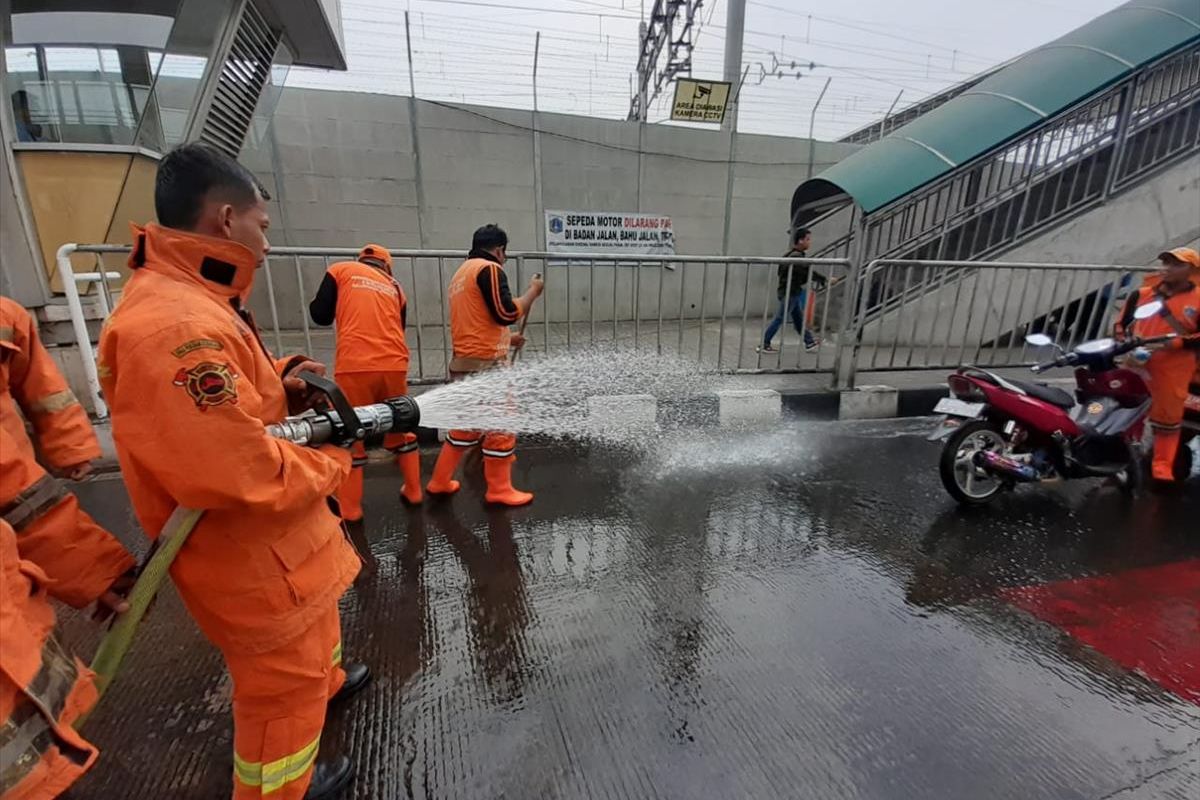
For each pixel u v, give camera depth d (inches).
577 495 158.4
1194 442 204.1
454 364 148.9
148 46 216.8
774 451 194.7
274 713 58.9
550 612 107.5
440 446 193.2
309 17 283.0
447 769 74.8
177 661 93.7
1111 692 90.1
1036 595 115.8
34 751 43.6
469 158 394.9
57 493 58.2
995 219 305.3
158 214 53.4
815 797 71.6
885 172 226.1
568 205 424.2
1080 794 72.7
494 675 91.4
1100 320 290.8
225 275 54.4
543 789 72.2
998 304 286.4
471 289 142.9
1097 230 289.9
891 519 147.8
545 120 405.7
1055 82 251.1
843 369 243.9
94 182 198.1
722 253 470.9
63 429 80.7
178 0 218.5
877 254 326.6
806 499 158.9
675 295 466.6
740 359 229.6
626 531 138.9
